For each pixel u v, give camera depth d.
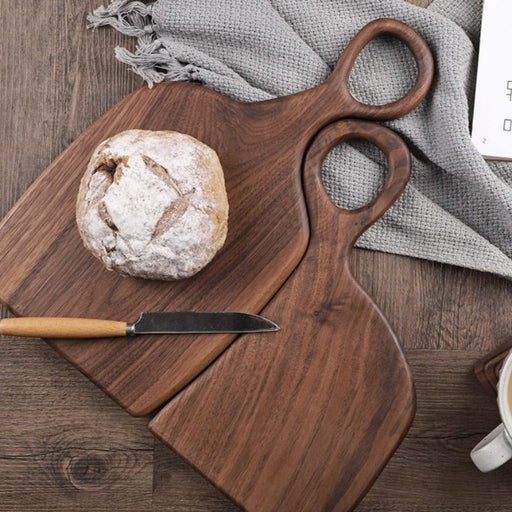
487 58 0.95
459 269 1.00
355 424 0.90
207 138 0.94
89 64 1.01
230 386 0.91
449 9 0.98
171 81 0.96
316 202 0.92
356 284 0.91
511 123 0.95
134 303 0.92
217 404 0.91
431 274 1.00
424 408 1.00
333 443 0.90
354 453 0.90
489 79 0.95
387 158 0.91
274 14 0.96
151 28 0.98
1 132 1.01
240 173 0.93
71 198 0.93
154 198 0.84
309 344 0.91
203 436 0.91
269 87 0.98
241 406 0.91
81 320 0.89
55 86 1.01
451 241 0.96
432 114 0.95
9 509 1.00
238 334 0.92
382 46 0.97
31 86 1.01
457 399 1.00
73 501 1.00
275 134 0.93
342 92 0.92
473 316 1.00
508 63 0.95
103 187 0.85
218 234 0.87
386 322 0.90
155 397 0.91
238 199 0.92
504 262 0.95
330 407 0.91
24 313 0.92
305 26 0.97
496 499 0.99
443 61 0.93
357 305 0.91
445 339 1.00
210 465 0.91
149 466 1.00
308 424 0.91
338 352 0.91
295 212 0.92
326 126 0.92
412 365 1.00
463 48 0.93
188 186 0.85
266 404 0.91
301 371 0.91
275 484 0.91
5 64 1.01
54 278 0.93
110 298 0.92
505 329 1.00
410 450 1.00
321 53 0.98
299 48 0.96
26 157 1.01
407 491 1.00
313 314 0.91
